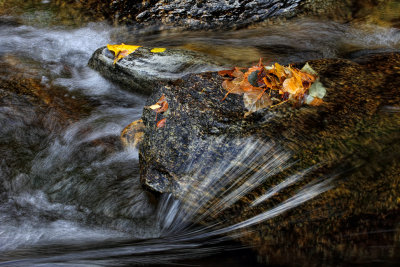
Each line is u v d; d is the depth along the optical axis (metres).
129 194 1.54
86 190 1.58
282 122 1.44
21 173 1.63
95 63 1.97
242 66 1.83
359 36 2.10
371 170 1.33
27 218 1.50
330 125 1.41
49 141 1.72
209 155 1.42
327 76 1.55
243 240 1.38
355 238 1.34
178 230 1.44
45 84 1.94
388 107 1.44
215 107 1.48
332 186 1.33
